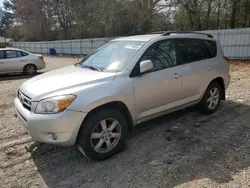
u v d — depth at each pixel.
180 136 3.88
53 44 31.69
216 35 14.52
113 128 3.27
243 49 13.55
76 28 34.84
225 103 5.52
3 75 11.67
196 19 20.59
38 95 2.97
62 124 2.83
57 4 41.97
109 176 2.90
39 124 2.86
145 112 3.64
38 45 35.62
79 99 2.92
